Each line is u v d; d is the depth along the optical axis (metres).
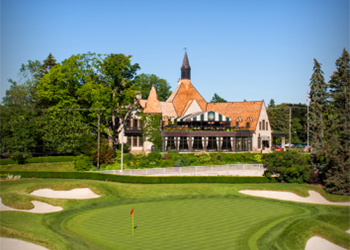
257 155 73.06
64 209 43.72
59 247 31.33
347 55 68.81
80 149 66.62
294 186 57.66
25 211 41.59
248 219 41.34
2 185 50.69
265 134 88.31
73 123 66.50
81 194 49.75
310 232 38.47
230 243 33.19
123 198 49.50
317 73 72.50
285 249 33.97
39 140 68.50
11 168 61.84
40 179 55.97
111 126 81.44
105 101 71.50
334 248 36.97
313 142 71.94
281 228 38.41
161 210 43.97
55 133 65.25
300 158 60.78
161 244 32.16
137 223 38.34
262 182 60.78
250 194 54.81
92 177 57.56
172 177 57.81
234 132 78.38
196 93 94.44
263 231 37.31
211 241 33.50
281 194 55.22
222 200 50.19
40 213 41.50
